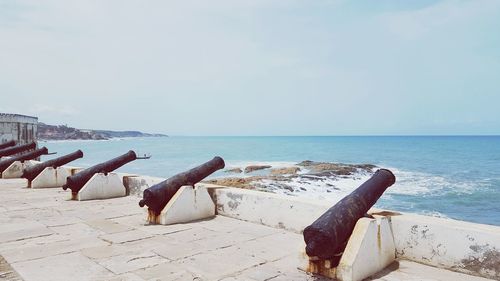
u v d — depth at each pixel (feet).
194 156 229.25
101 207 24.17
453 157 214.07
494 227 12.71
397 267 13.25
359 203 13.21
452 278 12.14
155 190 19.57
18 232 17.90
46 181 33.42
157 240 16.49
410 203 74.28
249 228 18.57
